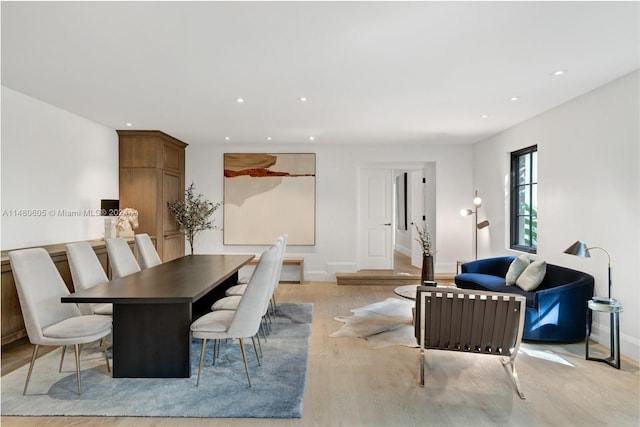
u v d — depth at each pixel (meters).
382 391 2.90
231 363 3.38
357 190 7.38
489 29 2.65
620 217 3.62
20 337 3.72
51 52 3.04
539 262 4.43
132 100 4.39
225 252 7.39
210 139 6.79
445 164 7.26
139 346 3.06
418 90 4.00
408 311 5.17
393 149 7.29
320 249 7.37
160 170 6.21
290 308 5.32
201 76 3.59
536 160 5.30
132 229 5.83
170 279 3.41
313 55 3.10
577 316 3.87
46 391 2.83
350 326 4.51
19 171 4.17
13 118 4.08
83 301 2.70
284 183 7.34
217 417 2.50
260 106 4.63
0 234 3.95
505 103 4.48
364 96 4.21
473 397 2.80
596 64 3.29
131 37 2.78
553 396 2.81
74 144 5.04
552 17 2.49
